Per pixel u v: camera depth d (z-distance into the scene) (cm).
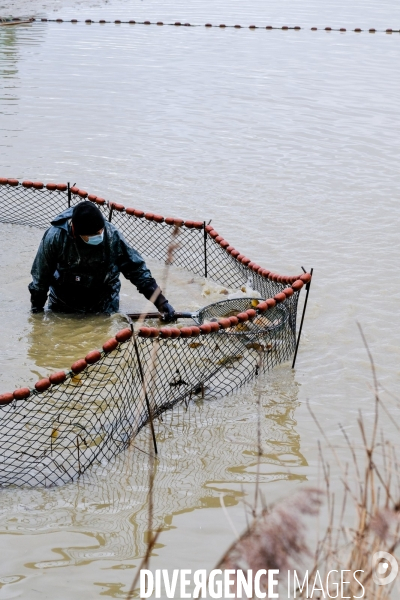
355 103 1440
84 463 454
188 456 463
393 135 1232
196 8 2753
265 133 1229
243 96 1475
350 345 599
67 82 1546
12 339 606
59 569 366
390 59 1933
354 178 1023
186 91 1502
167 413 513
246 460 457
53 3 2742
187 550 381
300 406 518
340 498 414
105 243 620
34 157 1070
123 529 396
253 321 568
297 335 614
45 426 485
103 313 652
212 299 689
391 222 870
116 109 1351
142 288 638
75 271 629
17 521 402
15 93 1438
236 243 803
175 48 1997
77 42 2036
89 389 529
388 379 549
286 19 2561
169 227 784
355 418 501
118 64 1752
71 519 404
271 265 752
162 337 498
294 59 1889
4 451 456
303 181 1007
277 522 193
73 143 1142
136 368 548
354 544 285
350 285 706
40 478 439
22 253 784
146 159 1078
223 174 1025
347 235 830
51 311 659
